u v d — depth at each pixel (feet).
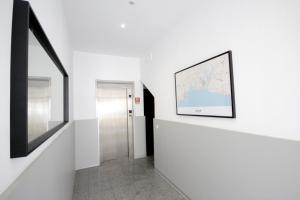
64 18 6.48
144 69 12.30
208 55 5.98
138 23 7.95
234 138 4.89
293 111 3.55
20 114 1.92
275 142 3.83
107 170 10.64
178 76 7.77
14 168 1.87
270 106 3.99
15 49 1.98
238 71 4.80
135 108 13.15
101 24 7.91
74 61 11.31
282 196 3.69
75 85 11.24
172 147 8.42
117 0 6.15
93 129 11.64
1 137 1.63
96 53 12.03
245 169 4.55
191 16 6.89
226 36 5.20
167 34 8.86
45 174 2.92
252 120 4.42
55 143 3.84
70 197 6.87
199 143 6.41
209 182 5.88
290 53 3.59
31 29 2.76
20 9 2.05
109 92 12.69
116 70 12.67
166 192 7.82
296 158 3.46
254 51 4.34
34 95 3.07
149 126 13.75
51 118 4.32
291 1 3.56
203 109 6.17
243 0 4.62
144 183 8.75
